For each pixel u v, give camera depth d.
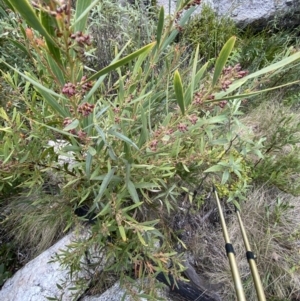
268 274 1.27
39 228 1.45
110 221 0.86
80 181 0.95
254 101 1.70
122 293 1.16
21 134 0.81
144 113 0.75
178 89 0.56
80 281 1.10
